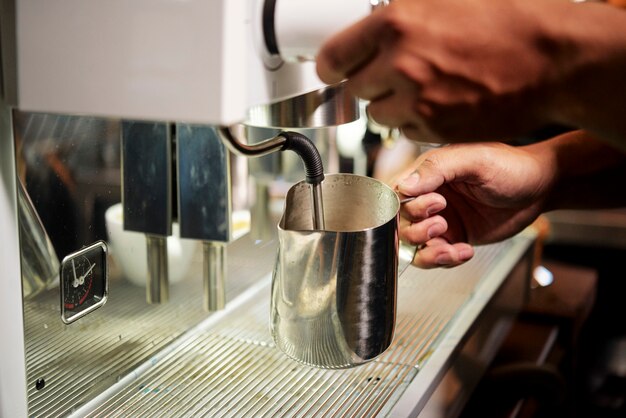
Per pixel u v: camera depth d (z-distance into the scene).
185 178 0.60
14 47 0.46
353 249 0.49
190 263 0.73
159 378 0.66
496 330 0.89
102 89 0.43
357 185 0.55
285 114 0.53
